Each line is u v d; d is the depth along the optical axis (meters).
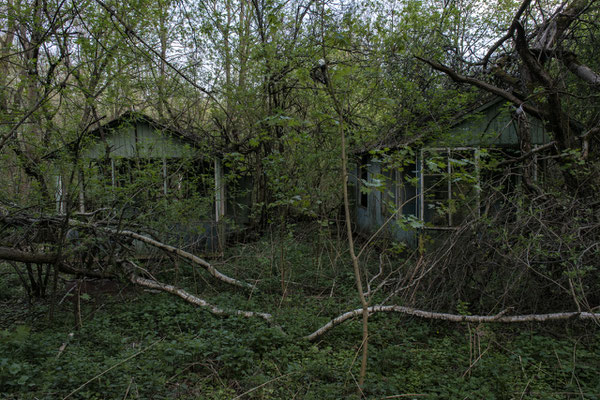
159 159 8.70
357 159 9.48
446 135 7.59
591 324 4.77
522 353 4.33
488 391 3.59
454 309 5.28
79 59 7.77
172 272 7.79
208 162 9.79
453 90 9.09
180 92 10.63
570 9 6.84
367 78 6.84
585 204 5.24
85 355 4.21
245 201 12.11
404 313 5.09
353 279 7.36
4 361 3.43
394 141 8.73
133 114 8.50
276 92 9.97
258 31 9.54
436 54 9.17
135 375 3.75
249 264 8.20
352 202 15.01
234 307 5.85
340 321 4.75
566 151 5.66
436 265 5.49
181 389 3.71
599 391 3.56
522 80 7.07
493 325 5.11
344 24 6.86
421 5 9.31
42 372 3.58
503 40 7.78
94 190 6.23
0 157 6.11
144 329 5.16
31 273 6.54
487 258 5.35
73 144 6.47
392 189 9.85
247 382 3.81
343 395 3.59
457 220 8.13
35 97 7.25
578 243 4.76
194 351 4.16
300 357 4.43
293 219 10.66
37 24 6.66
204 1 8.84
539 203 5.66
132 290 7.37
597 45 7.17
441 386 3.72
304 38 8.83
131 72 8.91
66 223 5.26
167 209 7.12
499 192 5.59
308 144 7.58
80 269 5.85
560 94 7.05
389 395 3.60
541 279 5.10
